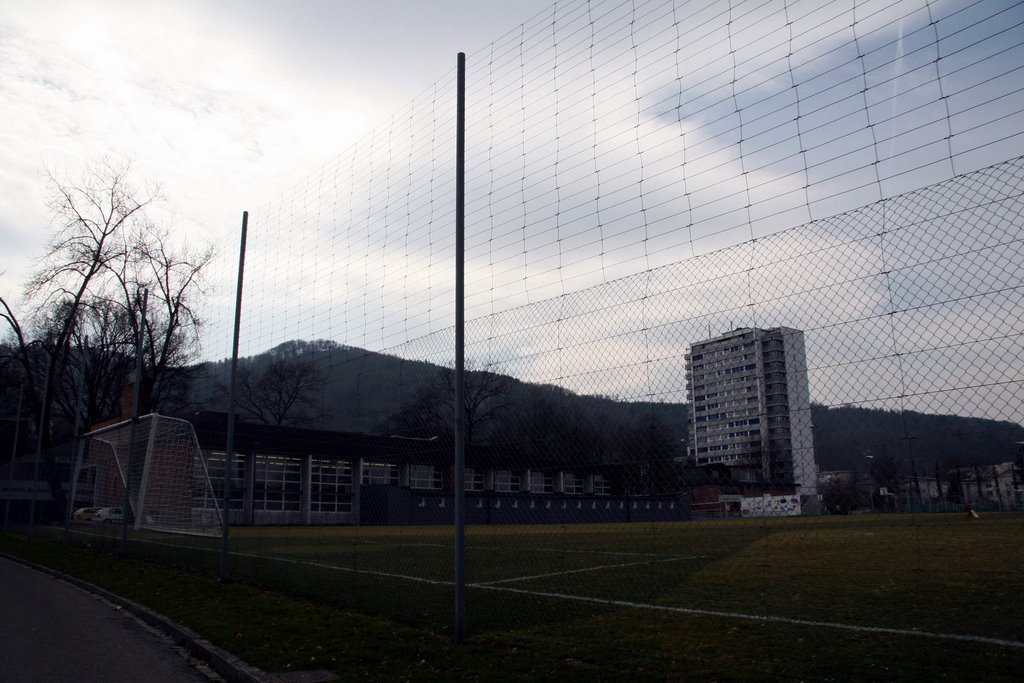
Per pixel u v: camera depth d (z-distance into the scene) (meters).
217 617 9.16
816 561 11.84
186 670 7.09
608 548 12.77
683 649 6.68
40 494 30.78
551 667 6.14
